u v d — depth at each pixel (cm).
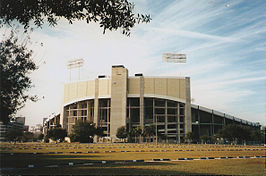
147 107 13062
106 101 13438
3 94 880
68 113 13912
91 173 1156
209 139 12125
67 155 2511
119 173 1159
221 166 1492
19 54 896
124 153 2920
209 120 13175
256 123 14412
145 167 1419
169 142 11712
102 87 12738
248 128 8962
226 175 1123
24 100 922
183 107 12531
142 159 2006
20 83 895
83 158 2111
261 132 11681
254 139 10812
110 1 734
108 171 1231
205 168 1384
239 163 1697
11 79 882
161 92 12344
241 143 10894
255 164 1623
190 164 1611
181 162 1766
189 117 12188
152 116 12988
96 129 10288
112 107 12131
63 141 9694
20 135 9450
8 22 814
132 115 13125
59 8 749
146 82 12438
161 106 12938
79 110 13262
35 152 2981
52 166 1466
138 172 1195
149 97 12269
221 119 13312
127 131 11194
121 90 12231
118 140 11144
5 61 877
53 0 748
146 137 11169
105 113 13475
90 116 12912
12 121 927
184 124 12281
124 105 12025
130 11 766
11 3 754
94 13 730
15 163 1638
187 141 11400
